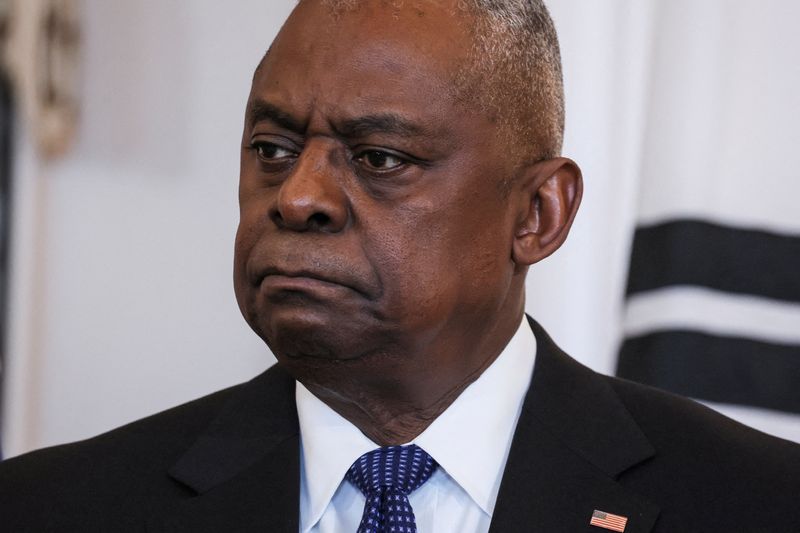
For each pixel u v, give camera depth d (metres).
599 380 5.07
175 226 8.69
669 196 7.49
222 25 8.70
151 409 8.66
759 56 7.44
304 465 4.90
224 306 8.65
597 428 4.83
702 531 4.59
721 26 7.49
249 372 8.61
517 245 4.75
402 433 4.79
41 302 8.65
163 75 8.72
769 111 7.42
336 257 4.27
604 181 7.53
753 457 4.80
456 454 4.72
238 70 8.67
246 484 4.83
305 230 4.31
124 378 8.67
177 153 8.70
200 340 8.66
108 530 4.83
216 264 8.66
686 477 4.72
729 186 7.45
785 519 4.62
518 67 4.60
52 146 8.58
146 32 8.73
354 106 4.31
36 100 8.54
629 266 7.49
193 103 8.70
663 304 7.44
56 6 8.59
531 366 5.00
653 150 7.52
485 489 4.71
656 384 7.41
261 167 4.52
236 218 8.63
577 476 4.69
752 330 7.41
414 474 4.70
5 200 8.58
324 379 4.56
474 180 4.45
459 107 4.40
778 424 7.39
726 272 7.43
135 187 8.72
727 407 7.41
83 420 8.66
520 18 4.66
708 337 7.41
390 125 4.30
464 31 4.46
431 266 4.38
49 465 5.09
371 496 4.66
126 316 8.68
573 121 7.55
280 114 4.41
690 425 4.93
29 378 8.52
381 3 4.45
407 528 4.59
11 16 8.55
